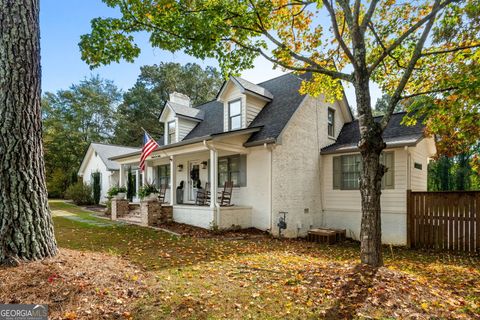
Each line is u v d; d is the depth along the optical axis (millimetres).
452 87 5766
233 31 6512
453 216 8516
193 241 7930
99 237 8383
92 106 39219
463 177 18859
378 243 4688
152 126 34531
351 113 14438
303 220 11273
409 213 9281
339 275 4273
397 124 11258
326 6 5750
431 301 3574
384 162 10398
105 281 3703
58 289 3289
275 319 3051
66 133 32000
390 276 4199
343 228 11570
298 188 11227
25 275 3477
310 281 4125
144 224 11164
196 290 3766
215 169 10117
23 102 4047
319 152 12398
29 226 3953
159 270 4691
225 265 5160
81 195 21969
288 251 7438
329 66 8031
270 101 12773
